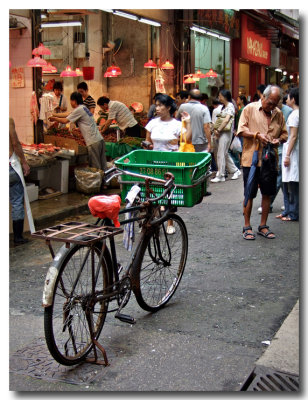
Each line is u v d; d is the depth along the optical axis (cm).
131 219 383
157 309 430
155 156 525
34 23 1022
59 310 398
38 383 320
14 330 397
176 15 1477
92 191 923
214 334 387
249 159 639
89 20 1581
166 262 444
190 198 435
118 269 376
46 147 904
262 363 341
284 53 2567
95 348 343
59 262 320
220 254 591
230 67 1930
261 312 428
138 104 1533
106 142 1056
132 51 1569
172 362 345
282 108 753
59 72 1662
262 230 665
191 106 929
